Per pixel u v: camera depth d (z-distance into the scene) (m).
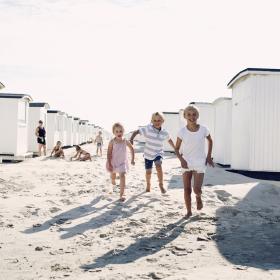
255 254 4.69
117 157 8.10
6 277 3.95
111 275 3.81
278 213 7.15
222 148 18.06
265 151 13.66
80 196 8.49
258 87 13.62
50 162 18.16
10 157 18.70
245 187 9.19
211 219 6.52
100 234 5.56
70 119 38.16
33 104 25.30
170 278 3.55
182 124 25.03
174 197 8.23
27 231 5.78
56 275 3.99
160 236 5.50
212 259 4.47
